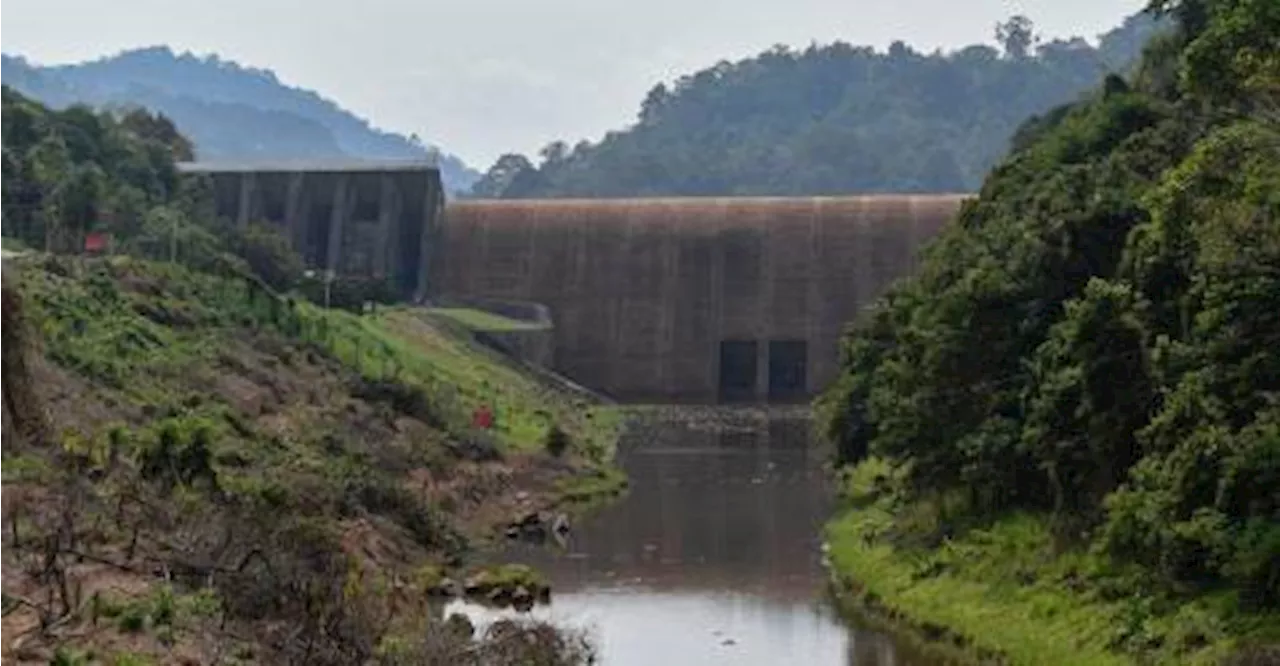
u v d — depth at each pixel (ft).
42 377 200.54
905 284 265.34
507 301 511.81
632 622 168.96
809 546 228.63
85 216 355.77
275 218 533.55
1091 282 153.69
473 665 116.26
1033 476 178.09
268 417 248.32
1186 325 146.10
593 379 504.84
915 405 192.44
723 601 182.80
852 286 504.84
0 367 157.79
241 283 331.16
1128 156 194.08
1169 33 294.87
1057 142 241.76
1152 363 144.97
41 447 160.66
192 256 352.69
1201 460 127.75
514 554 220.02
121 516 138.10
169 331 272.72
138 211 375.25
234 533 132.98
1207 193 135.74
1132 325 151.23
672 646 155.53
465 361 411.54
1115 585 140.97
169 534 136.05
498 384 395.96
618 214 531.50
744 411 466.70
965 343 187.21
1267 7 121.70
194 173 505.25
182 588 121.49
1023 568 159.12
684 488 303.27
